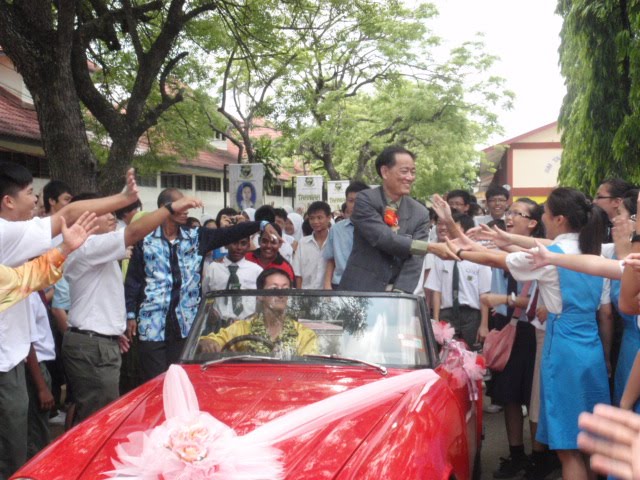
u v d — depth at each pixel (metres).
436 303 7.56
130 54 16.12
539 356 5.62
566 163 12.27
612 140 10.88
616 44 10.58
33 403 5.34
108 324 5.36
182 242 6.11
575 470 4.64
